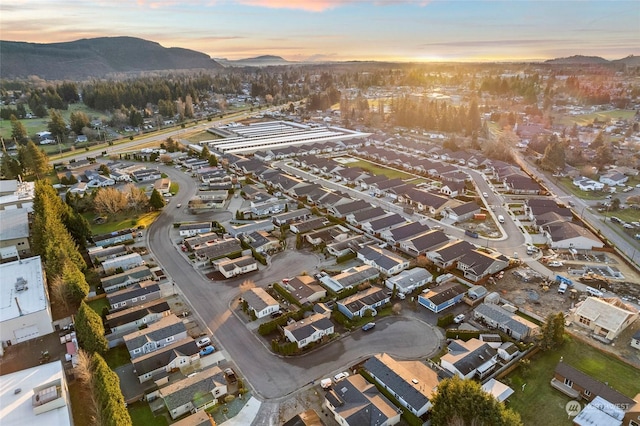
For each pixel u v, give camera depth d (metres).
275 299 69.00
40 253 78.62
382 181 125.38
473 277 74.00
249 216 103.19
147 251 85.50
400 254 84.50
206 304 67.88
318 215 102.62
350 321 63.19
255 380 52.16
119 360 55.50
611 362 54.62
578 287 71.81
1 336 57.19
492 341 57.75
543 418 45.94
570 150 161.00
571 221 99.12
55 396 44.31
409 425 45.84
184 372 53.16
